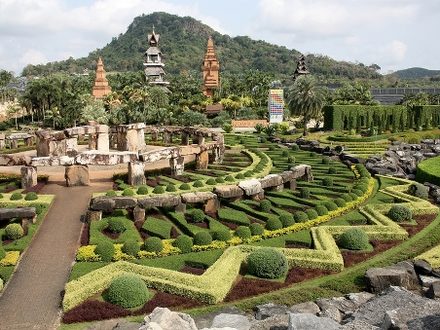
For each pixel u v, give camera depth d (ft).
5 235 84.53
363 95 340.59
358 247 82.33
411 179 157.69
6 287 68.59
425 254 78.54
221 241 82.43
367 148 211.41
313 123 321.73
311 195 116.06
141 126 159.22
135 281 62.85
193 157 163.43
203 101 351.87
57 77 354.54
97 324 58.34
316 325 47.44
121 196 98.43
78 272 71.36
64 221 95.30
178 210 96.99
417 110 276.82
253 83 418.10
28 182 118.52
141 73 351.67
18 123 362.12
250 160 164.14
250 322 55.52
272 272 70.79
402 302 57.00
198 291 64.08
